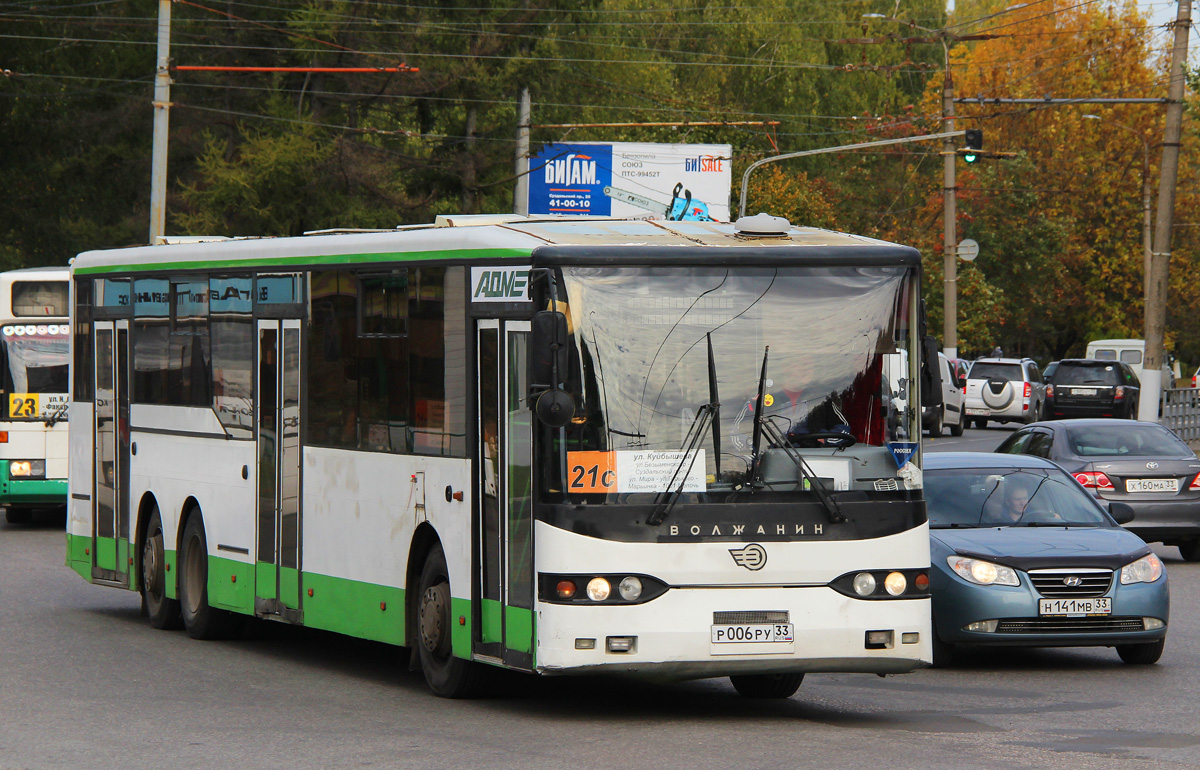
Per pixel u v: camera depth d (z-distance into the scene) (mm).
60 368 48344
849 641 18578
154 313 29281
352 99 94000
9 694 21641
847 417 18859
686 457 18391
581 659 18016
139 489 29828
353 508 22844
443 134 93812
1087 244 144625
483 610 19828
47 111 107375
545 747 17469
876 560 18734
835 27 143500
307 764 16641
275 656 25828
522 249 19156
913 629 18844
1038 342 170500
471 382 20047
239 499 26141
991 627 23531
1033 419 98312
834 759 16750
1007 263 138625
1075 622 23531
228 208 87438
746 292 18797
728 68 141250
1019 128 139625
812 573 18516
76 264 32500
